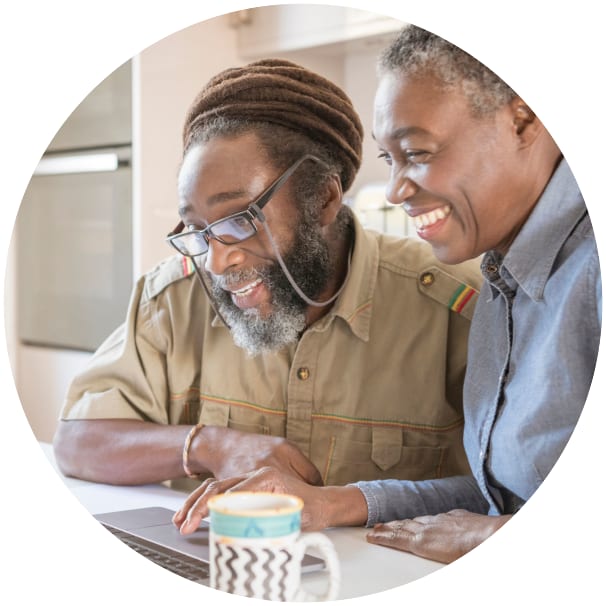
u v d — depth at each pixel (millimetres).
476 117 936
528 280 936
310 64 2344
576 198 915
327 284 1279
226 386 1331
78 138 2463
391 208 1861
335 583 765
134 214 2307
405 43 962
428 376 1259
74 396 1344
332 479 1266
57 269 2545
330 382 1277
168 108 2314
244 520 729
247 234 1185
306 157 1191
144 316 1372
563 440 904
